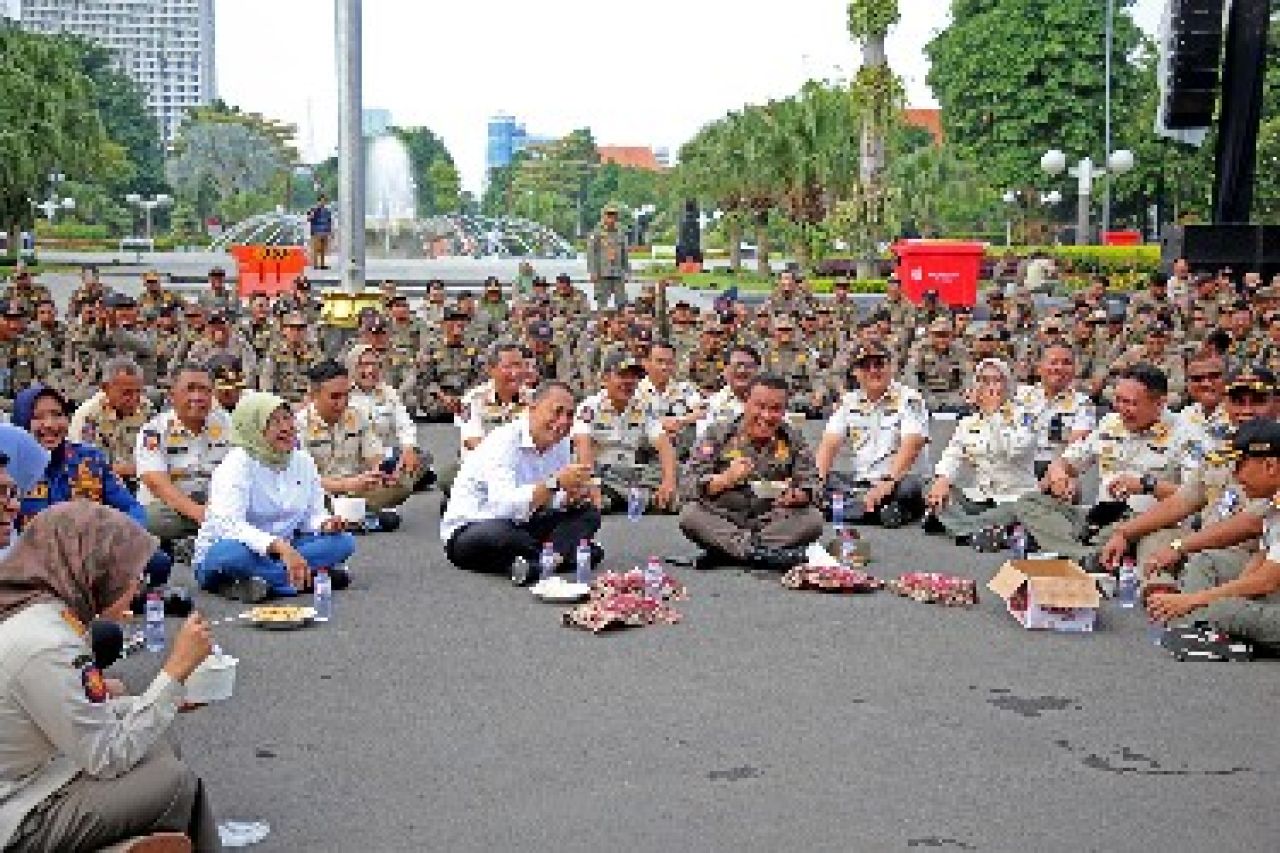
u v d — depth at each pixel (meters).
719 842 4.72
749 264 52.72
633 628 7.40
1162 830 4.86
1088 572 8.44
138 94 94.44
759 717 5.98
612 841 4.72
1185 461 8.59
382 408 10.69
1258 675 6.65
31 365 16.36
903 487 10.30
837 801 5.08
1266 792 5.21
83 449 7.45
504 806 5.02
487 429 10.69
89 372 15.98
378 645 7.05
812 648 7.04
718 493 8.82
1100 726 5.91
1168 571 7.58
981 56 58.75
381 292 17.73
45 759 3.99
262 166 92.94
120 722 4.01
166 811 4.11
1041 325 17.91
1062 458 9.21
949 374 16.94
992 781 5.29
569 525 8.64
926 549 9.51
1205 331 17.33
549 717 5.98
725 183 40.34
